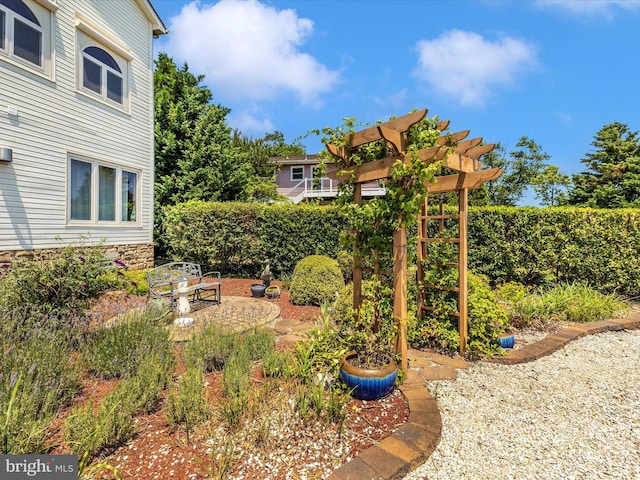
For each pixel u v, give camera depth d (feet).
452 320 13.16
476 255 23.84
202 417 7.70
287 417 7.72
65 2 22.34
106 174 25.89
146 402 8.21
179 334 13.50
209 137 44.75
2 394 6.98
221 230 29.43
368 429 7.66
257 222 29.40
